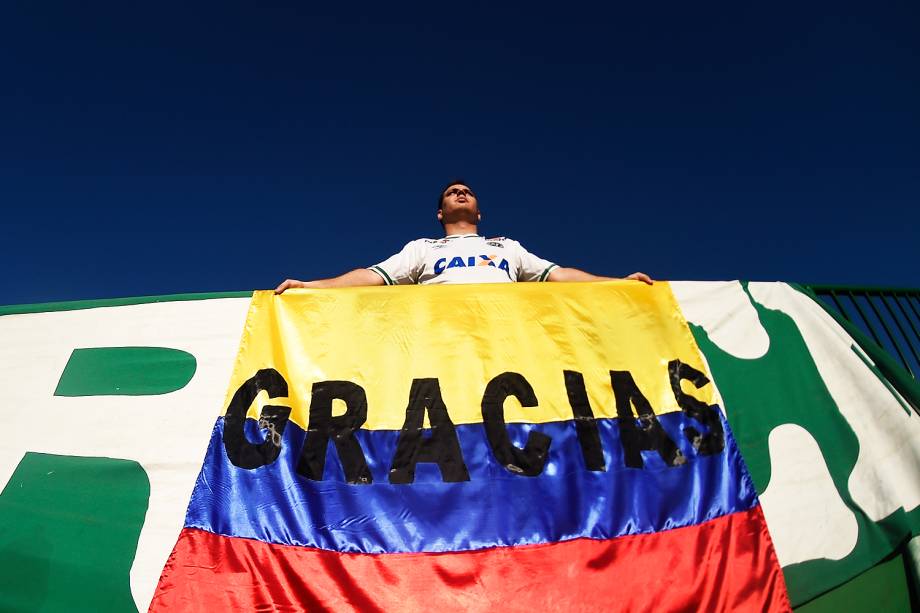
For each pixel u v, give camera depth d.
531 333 2.31
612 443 2.06
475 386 2.13
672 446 2.09
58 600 1.67
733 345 2.49
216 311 2.32
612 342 2.34
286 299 2.34
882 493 2.16
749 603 1.75
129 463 1.94
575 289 2.49
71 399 2.08
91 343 2.22
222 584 1.65
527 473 1.95
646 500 1.93
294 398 2.07
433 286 2.41
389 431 2.00
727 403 2.30
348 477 1.89
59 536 1.78
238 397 2.07
